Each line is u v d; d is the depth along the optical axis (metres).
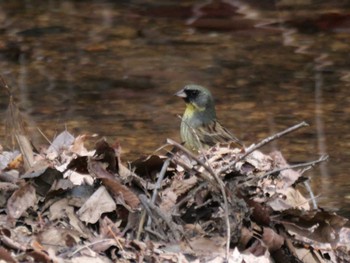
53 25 21.17
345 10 21.91
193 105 11.83
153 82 17.00
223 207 7.27
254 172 8.15
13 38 19.94
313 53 19.20
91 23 21.45
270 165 8.41
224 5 22.09
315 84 17.12
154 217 7.08
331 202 11.75
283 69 18.08
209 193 7.40
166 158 7.79
